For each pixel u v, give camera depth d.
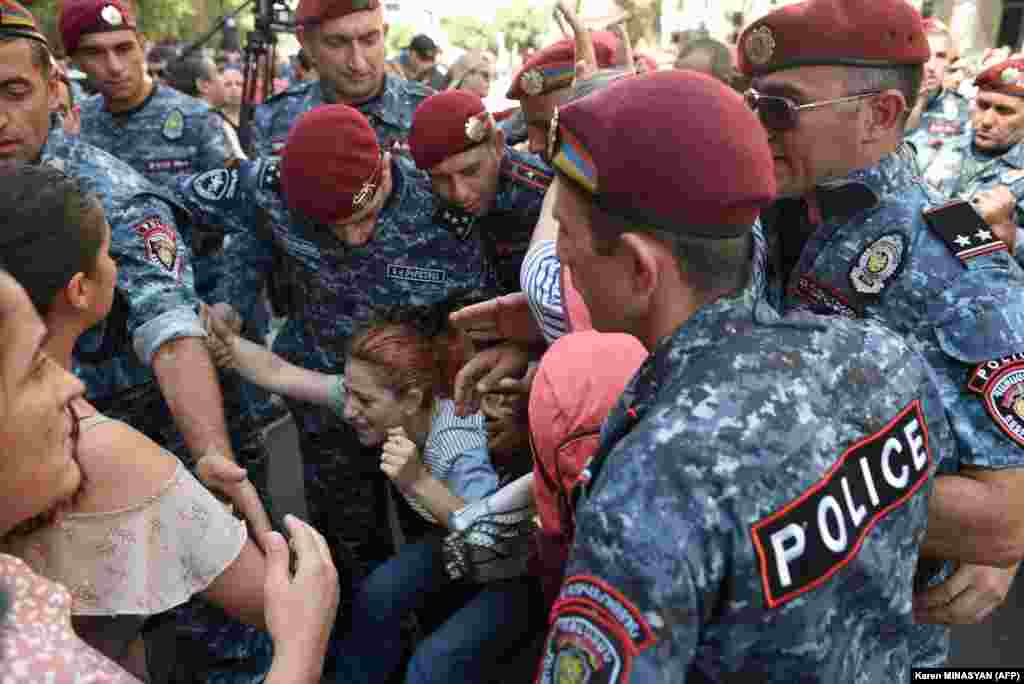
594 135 0.77
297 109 3.16
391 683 1.92
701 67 3.12
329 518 2.47
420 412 1.91
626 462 0.74
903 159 1.28
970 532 1.08
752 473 0.72
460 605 1.94
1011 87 3.71
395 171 2.12
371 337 1.87
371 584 1.80
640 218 0.76
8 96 1.63
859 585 0.78
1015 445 1.08
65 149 1.73
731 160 0.74
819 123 1.21
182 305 1.74
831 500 0.75
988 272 1.17
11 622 0.69
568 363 1.16
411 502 1.80
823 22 1.16
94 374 1.89
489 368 1.63
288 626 1.00
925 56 1.22
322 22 2.77
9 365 0.72
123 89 3.28
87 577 0.97
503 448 1.71
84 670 0.70
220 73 5.67
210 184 2.17
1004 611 2.83
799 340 0.81
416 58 6.89
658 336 0.85
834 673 0.79
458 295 2.22
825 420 0.77
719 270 0.80
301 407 2.34
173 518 1.01
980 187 3.82
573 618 0.72
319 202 1.92
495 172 2.07
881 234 1.24
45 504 0.78
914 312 1.20
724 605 0.73
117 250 1.69
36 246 1.03
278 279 2.43
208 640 2.01
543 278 1.36
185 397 1.69
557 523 1.22
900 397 0.84
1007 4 10.35
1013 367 1.10
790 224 1.40
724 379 0.76
